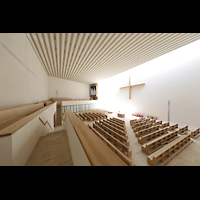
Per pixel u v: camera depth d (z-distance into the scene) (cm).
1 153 75
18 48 239
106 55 477
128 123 576
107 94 1151
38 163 107
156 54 467
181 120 552
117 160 59
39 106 324
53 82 869
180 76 554
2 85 179
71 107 925
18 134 92
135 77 831
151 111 711
